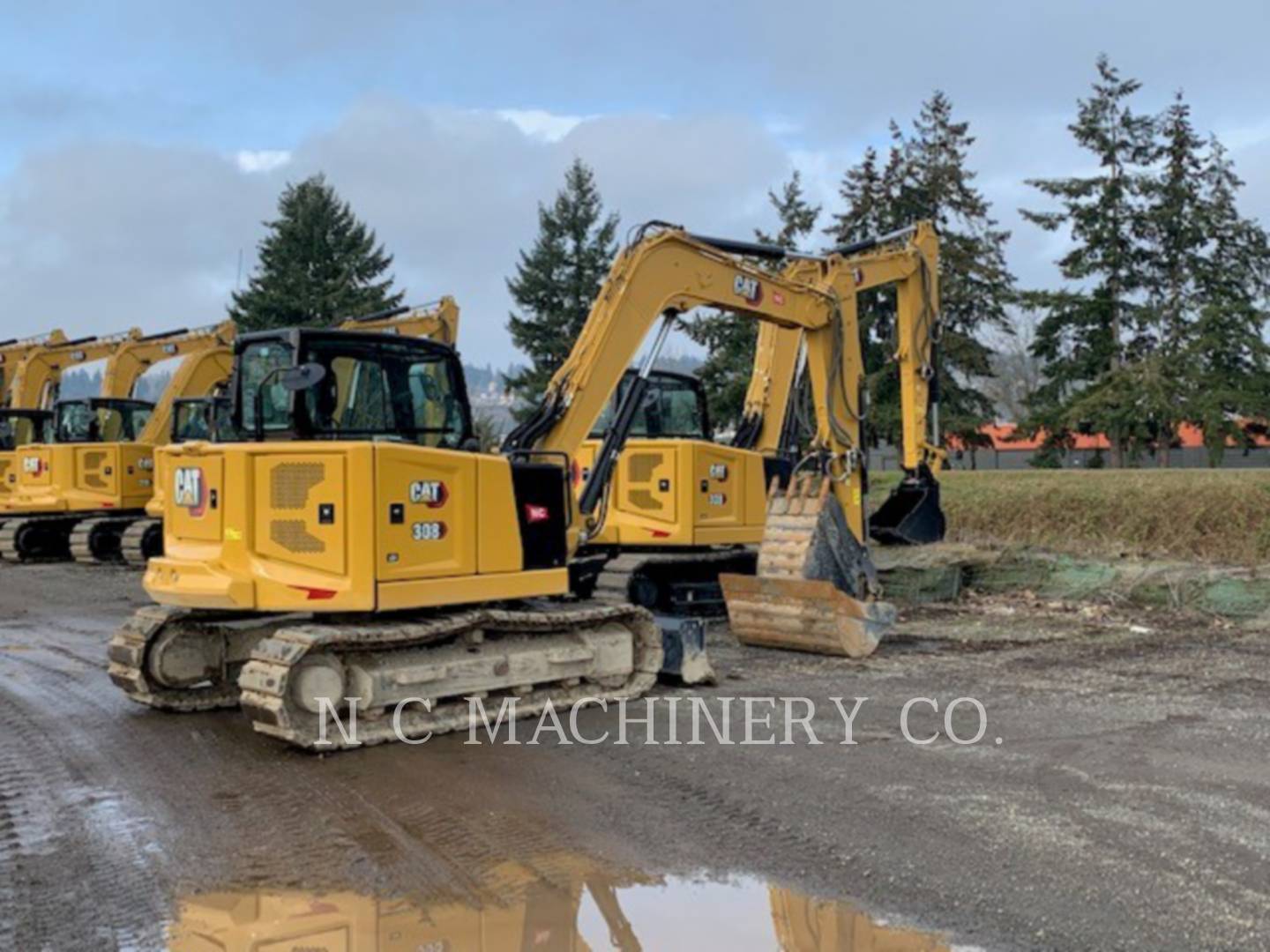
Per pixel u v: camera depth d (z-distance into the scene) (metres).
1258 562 13.91
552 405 9.48
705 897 4.85
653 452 12.91
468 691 7.92
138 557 19.69
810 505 11.12
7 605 15.02
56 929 4.57
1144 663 10.04
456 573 7.94
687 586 13.03
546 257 50.16
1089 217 33.59
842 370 11.82
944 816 5.81
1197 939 4.37
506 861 5.30
